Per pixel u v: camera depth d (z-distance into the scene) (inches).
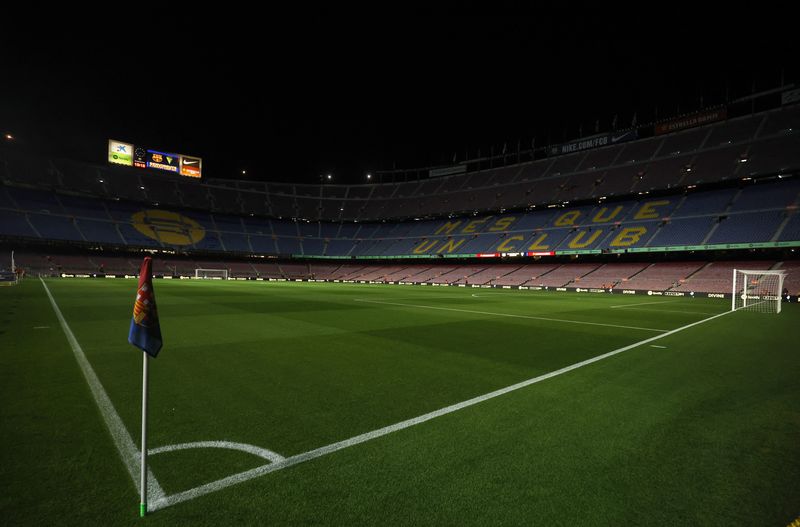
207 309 631.2
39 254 1948.8
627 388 231.6
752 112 1829.5
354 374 254.8
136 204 2401.6
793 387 236.8
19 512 100.7
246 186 2898.6
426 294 1197.7
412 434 158.9
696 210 1657.2
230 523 98.2
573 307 824.3
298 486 117.0
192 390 214.2
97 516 100.0
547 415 183.6
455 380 244.2
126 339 354.6
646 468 132.6
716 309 842.2
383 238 2640.3
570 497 113.8
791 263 1384.1
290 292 1135.0
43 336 363.3
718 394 221.0
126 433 154.6
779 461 139.3
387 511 105.0
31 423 162.9
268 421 170.9
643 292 1476.4
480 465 132.6
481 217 2415.1
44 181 2137.1
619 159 2086.6
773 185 1565.0
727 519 104.6
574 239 1855.3
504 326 507.5
